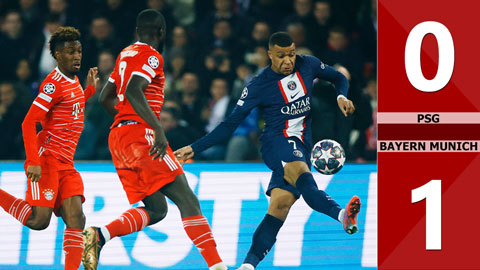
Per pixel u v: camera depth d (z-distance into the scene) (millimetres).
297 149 17719
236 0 35250
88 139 27875
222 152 28562
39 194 16734
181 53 32094
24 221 16797
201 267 20422
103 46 31562
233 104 29516
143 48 16156
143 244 20359
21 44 32812
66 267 16875
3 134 28344
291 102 17719
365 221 21484
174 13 36938
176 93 31438
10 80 31406
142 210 17062
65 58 16797
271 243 17766
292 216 20859
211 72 31469
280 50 17281
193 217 16188
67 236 16984
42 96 16531
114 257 20141
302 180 17125
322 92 25719
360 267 20938
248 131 28203
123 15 32844
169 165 16203
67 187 17078
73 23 33188
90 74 18984
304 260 20609
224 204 21312
